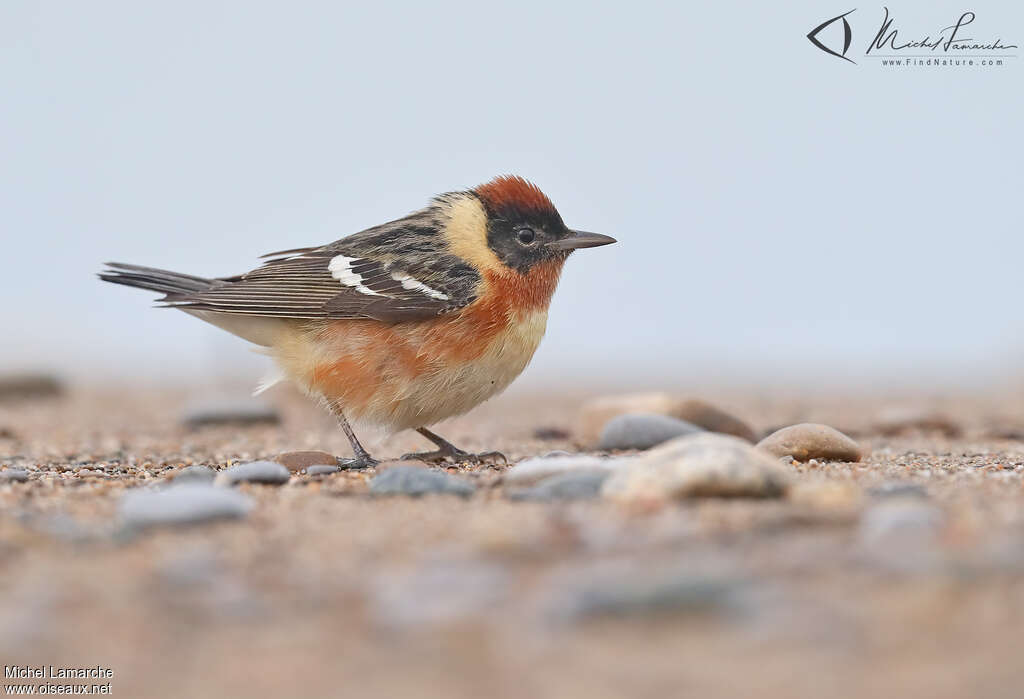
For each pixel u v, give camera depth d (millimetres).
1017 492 10891
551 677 6418
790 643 6711
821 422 22656
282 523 9867
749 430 18547
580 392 32625
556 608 7285
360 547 9000
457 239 15500
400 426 15633
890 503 10055
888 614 7055
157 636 7219
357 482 12352
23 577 8312
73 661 6879
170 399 28984
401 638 7062
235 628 7312
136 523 9648
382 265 15227
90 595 7922
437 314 14938
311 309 15125
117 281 16344
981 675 6188
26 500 11203
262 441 20141
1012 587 7387
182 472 13430
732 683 6246
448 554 8695
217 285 15859
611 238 15758
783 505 9852
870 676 6250
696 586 7277
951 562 7895
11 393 28141
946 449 17469
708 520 9320
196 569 8430
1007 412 25234
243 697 6348
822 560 8109
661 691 6184
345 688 6410
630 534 8992
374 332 15031
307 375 15469
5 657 6949
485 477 13281
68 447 18859
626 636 6941
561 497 10805
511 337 15344
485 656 6754
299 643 7055
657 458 10477
